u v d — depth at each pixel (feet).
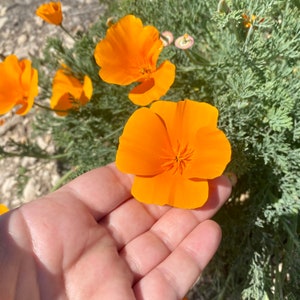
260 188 0.64
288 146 0.61
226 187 0.52
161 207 0.55
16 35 0.98
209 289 0.73
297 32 0.56
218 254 0.68
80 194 0.53
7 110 0.60
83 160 0.70
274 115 0.57
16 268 0.46
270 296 0.63
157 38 0.53
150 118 0.48
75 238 0.50
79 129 0.72
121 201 0.55
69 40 0.93
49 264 0.49
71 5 0.96
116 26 0.53
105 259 0.50
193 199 0.47
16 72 0.60
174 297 0.50
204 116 0.48
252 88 0.58
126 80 0.54
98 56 0.53
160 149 0.49
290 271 0.64
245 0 0.53
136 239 0.54
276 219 0.60
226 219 0.66
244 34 0.59
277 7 0.60
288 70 0.59
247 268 0.65
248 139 0.59
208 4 0.59
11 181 0.87
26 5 1.01
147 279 0.50
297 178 0.60
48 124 0.76
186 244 0.52
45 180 0.85
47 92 0.81
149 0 0.69
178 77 0.65
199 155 0.47
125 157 0.48
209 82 0.63
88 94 0.62
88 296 0.49
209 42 0.65
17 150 0.75
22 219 0.49
